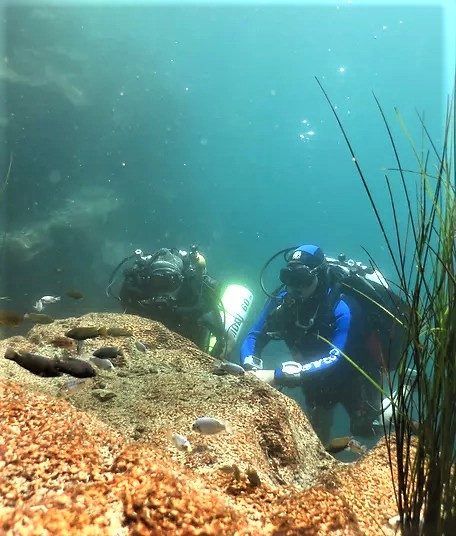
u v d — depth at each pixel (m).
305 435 3.38
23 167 21.62
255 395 3.38
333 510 1.71
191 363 4.34
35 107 21.61
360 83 45.72
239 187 51.44
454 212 1.59
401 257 1.67
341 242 57.62
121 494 1.45
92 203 23.27
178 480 1.58
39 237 20.02
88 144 24.09
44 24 22.14
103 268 22.77
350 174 53.31
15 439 1.74
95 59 24.19
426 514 1.59
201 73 41.09
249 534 1.47
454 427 1.54
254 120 48.00
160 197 30.69
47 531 1.24
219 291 7.41
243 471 2.16
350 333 5.76
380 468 2.37
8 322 3.93
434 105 44.91
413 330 1.64
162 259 6.87
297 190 54.72
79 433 1.88
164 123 30.50
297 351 6.30
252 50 41.94
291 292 6.06
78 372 2.24
